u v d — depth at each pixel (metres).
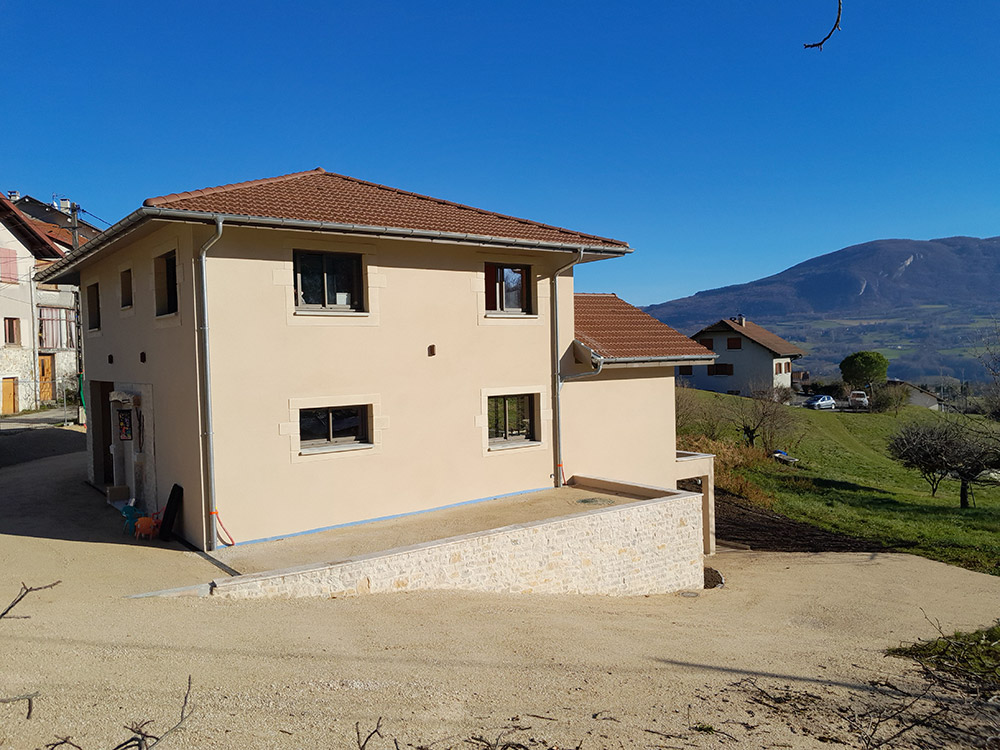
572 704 5.65
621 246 13.85
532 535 10.21
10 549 9.75
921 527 19.47
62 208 40.91
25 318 29.81
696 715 5.66
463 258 12.29
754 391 42.47
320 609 7.72
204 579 8.32
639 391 15.22
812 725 5.67
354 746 4.49
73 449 21.36
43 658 5.41
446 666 6.24
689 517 12.47
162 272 10.96
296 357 10.39
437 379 11.98
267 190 11.52
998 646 8.98
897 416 43.28
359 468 11.05
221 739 4.37
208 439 9.62
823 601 12.45
